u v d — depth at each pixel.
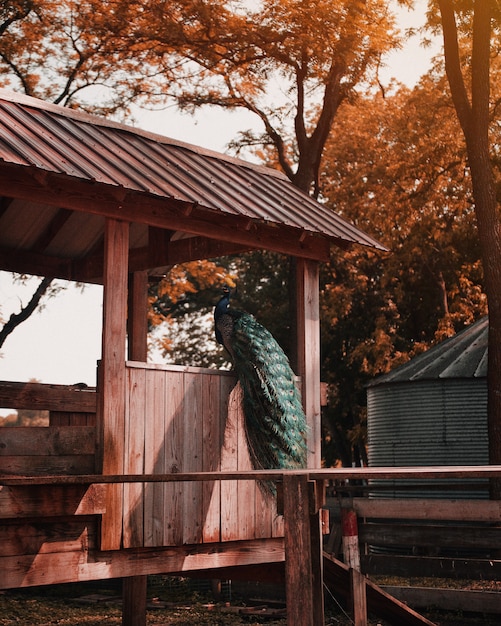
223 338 10.49
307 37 23.86
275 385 10.05
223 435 10.23
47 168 8.17
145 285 12.56
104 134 10.25
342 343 37.78
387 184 33.41
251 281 41.44
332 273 37.72
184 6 24.09
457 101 18.72
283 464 9.91
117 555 9.00
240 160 11.80
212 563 9.98
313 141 26.12
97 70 26.06
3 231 11.84
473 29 18.56
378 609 11.24
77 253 12.59
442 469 7.21
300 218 10.75
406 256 33.84
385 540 13.95
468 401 21.59
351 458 38.66
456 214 35.06
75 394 10.93
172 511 9.52
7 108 9.50
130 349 12.38
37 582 8.29
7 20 24.91
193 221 9.95
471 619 13.29
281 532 10.83
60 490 8.35
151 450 9.34
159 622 14.34
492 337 17.67
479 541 13.45
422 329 37.12
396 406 22.91
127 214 9.26
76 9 24.89
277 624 14.02
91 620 14.63
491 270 17.89
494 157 30.30
